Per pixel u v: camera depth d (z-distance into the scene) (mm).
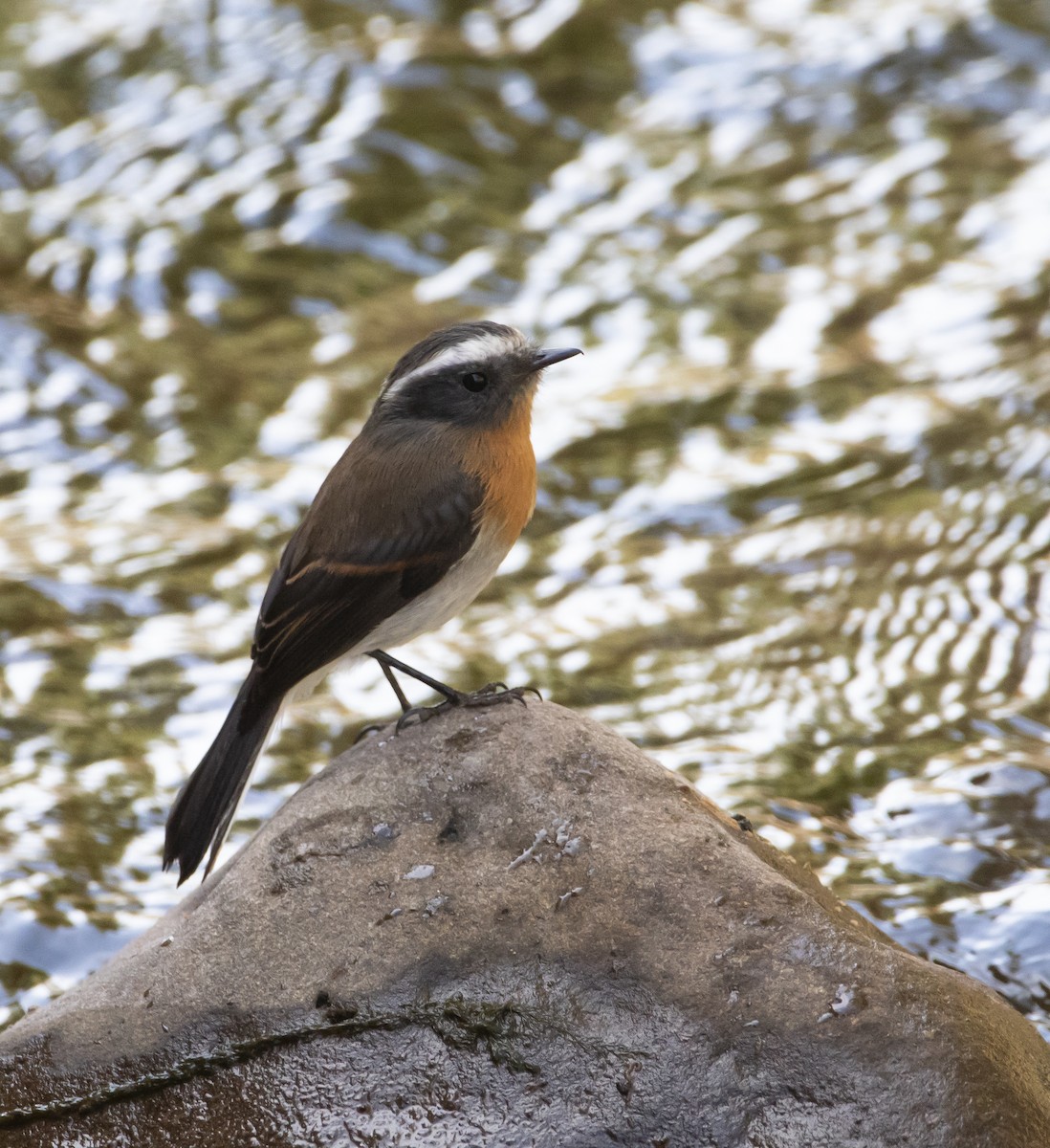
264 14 23109
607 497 16000
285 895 8352
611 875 8109
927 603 14219
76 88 22000
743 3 23516
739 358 17797
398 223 19859
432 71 21984
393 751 8961
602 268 19141
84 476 16516
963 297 18344
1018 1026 7734
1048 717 12719
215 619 14539
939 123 21109
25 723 13250
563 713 9109
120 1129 7789
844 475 16047
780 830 11453
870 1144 7027
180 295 19016
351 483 9773
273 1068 7820
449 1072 7656
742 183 20406
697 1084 7340
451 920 8078
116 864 11758
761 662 13672
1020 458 15914
